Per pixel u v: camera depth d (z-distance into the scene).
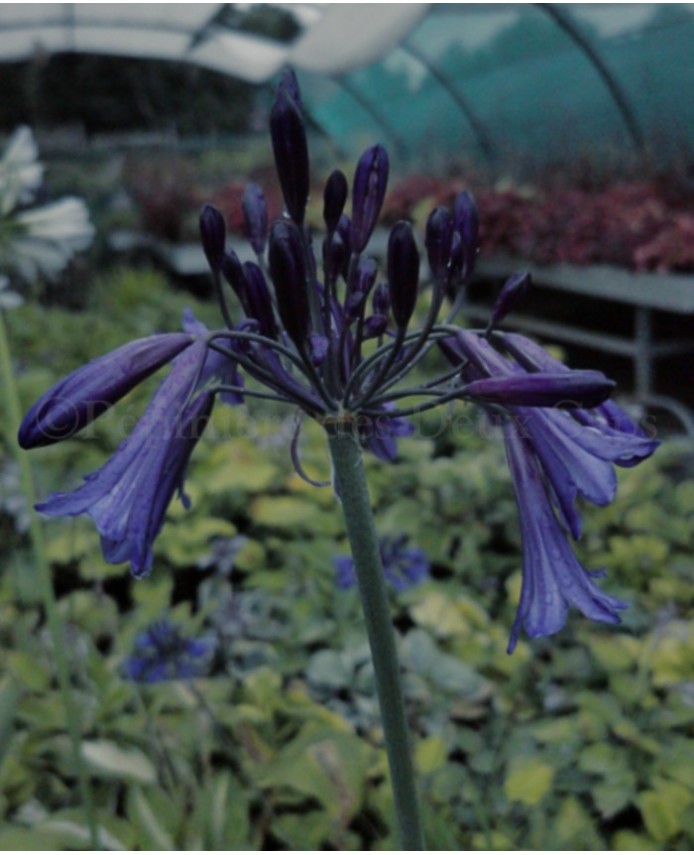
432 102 2.06
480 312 1.58
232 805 0.34
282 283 0.16
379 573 0.18
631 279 1.13
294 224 0.17
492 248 1.39
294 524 0.60
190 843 0.33
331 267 0.19
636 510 0.60
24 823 0.36
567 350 1.44
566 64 1.59
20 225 0.38
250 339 0.17
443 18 1.65
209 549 0.55
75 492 0.17
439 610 0.48
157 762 0.37
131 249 1.97
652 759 0.38
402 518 0.58
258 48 2.17
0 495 0.57
